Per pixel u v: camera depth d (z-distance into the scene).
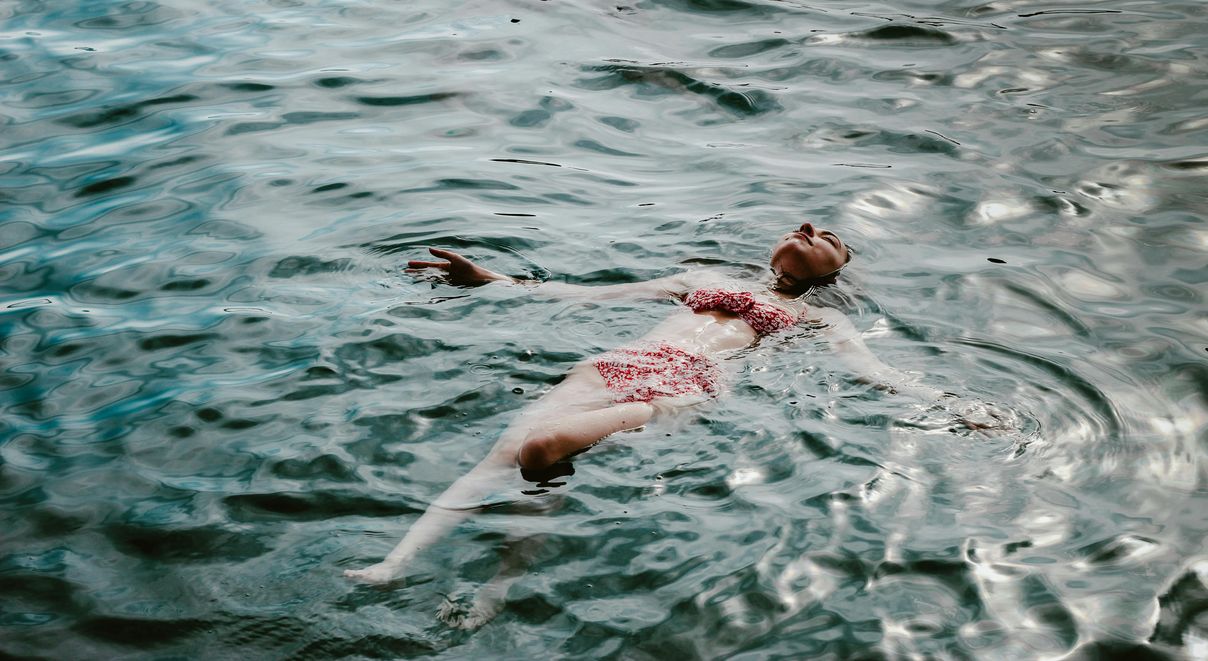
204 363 5.05
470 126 7.96
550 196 6.89
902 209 6.71
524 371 4.93
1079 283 5.81
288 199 6.84
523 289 5.71
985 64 8.93
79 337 5.32
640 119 8.12
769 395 4.77
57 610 3.58
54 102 8.24
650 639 3.43
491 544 3.81
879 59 9.11
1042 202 6.72
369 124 8.00
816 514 4.00
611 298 5.66
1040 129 7.75
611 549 3.81
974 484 4.19
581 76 8.84
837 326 5.43
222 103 8.28
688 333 5.27
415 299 5.59
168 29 9.87
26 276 5.93
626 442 4.39
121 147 7.57
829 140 7.70
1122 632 3.49
